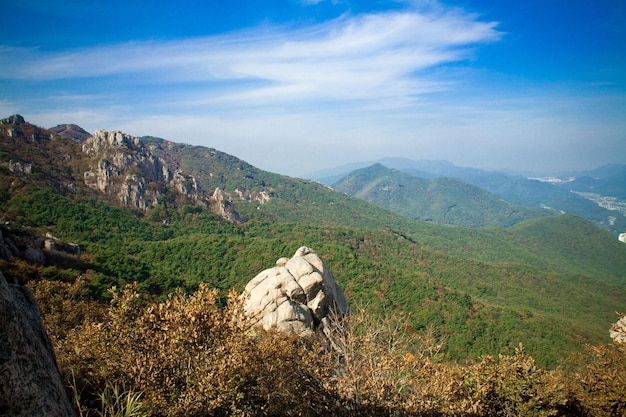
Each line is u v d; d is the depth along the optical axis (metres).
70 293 17.48
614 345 11.62
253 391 6.00
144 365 5.29
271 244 76.94
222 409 5.30
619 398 9.18
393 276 67.19
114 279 37.25
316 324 15.62
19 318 2.83
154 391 5.02
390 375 7.26
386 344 8.05
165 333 5.70
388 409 6.52
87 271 39.28
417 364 7.63
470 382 9.02
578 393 9.98
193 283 49.88
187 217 110.69
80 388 5.18
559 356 48.34
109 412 4.80
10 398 2.44
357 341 8.09
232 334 6.04
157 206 106.56
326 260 71.44
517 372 8.87
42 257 37.19
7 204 73.12
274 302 15.02
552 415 8.86
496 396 8.73
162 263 69.94
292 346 8.21
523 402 8.54
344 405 6.58
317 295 15.88
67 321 13.23
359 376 6.78
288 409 6.32
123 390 5.19
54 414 2.68
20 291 3.48
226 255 74.06
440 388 7.40
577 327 57.16
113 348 5.40
